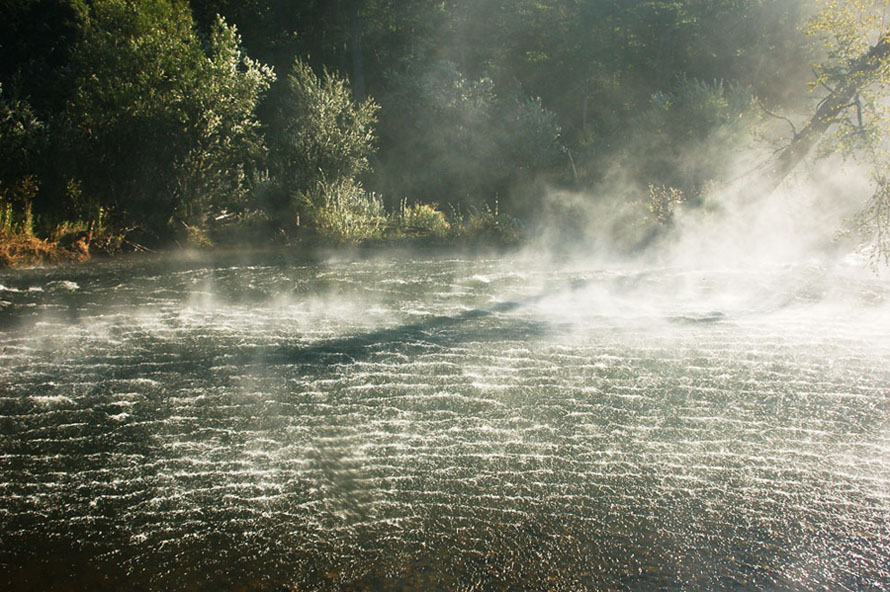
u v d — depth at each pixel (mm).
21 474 4398
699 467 4574
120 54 14430
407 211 16703
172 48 14609
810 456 4738
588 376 6152
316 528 3869
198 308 8469
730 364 6480
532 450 4770
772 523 3984
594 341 7191
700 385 5957
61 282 9930
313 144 15984
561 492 4254
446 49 32906
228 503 4094
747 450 4820
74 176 13641
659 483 4371
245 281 10156
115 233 13000
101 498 4141
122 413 5293
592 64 32312
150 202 14016
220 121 14828
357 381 5984
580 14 32625
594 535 3844
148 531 3830
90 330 7438
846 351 6844
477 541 3777
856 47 12055
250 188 16078
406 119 25516
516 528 3891
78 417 5219
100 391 5719
